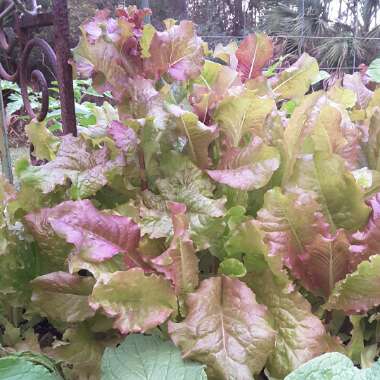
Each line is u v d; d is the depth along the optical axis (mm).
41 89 918
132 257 609
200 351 552
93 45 695
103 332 673
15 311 733
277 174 708
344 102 986
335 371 488
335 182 671
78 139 708
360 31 6914
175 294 580
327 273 646
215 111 709
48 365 612
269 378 579
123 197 724
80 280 632
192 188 662
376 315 631
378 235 626
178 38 736
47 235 676
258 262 640
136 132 677
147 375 537
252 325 565
